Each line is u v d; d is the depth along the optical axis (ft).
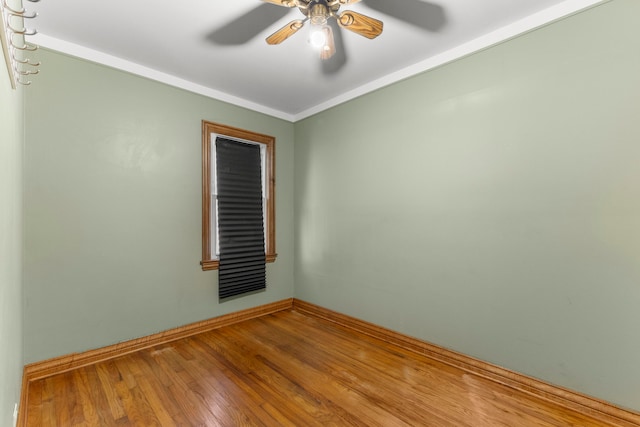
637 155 5.37
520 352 6.70
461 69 7.62
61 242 7.26
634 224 5.40
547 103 6.31
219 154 10.42
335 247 10.91
